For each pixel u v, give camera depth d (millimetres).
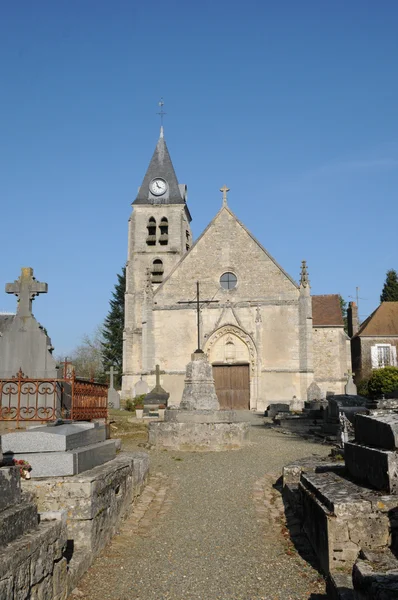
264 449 15352
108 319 68125
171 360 36906
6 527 4570
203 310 37438
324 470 8391
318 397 35094
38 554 4824
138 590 5953
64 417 10570
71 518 6641
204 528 8070
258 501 9469
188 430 15305
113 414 27672
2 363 12609
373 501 5922
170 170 52250
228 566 6582
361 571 4684
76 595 5766
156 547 7285
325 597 5582
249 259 37781
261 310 37031
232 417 16797
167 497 9828
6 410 11305
